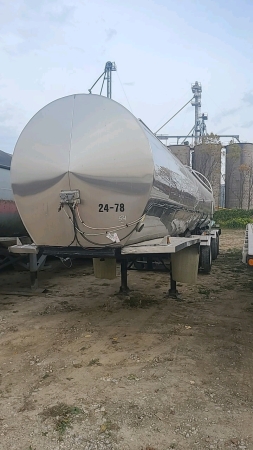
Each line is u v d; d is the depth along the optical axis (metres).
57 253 4.91
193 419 3.03
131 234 4.54
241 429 2.90
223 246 16.05
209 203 11.84
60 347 4.59
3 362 4.18
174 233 6.95
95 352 4.43
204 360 4.19
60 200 4.43
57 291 7.38
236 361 4.16
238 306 6.34
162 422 3.00
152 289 7.52
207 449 2.67
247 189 37.69
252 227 9.97
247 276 8.95
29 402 3.32
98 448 2.70
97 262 6.64
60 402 3.31
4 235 7.29
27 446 2.72
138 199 4.43
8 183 7.07
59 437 2.82
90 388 3.56
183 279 6.36
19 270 9.56
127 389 3.53
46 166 4.42
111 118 4.49
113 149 4.36
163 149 5.57
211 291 7.39
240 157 38.00
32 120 4.71
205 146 36.75
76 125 4.51
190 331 5.12
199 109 53.50
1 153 7.50
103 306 6.31
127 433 2.86
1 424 2.99
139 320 5.59
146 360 4.20
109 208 4.40
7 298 6.88
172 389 3.53
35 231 4.77
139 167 4.40
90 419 3.05
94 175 4.30
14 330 5.19
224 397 3.38
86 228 4.49
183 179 6.67
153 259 7.08
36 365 4.09
